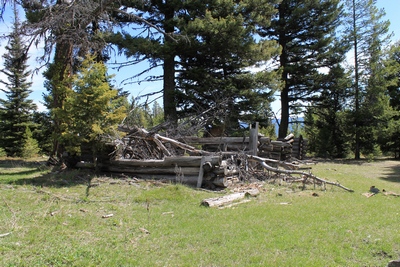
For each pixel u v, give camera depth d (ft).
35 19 44.47
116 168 31.91
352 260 13.03
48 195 22.63
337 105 86.58
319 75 81.51
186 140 41.37
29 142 69.41
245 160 33.30
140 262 12.53
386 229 16.88
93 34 47.55
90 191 24.84
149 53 49.32
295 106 91.09
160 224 17.47
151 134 33.73
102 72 30.09
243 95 55.67
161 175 30.12
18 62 41.91
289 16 81.87
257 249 14.01
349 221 18.34
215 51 53.26
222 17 53.62
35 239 14.15
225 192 26.53
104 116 30.78
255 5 54.13
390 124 82.53
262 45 55.21
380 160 76.38
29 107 77.71
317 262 12.63
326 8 78.13
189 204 22.24
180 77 60.29
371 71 82.94
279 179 33.04
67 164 35.06
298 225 17.56
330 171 47.52
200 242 14.89
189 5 51.96
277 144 46.75
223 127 52.34
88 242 14.32
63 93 32.32
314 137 98.32
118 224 17.03
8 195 22.20
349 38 83.46
